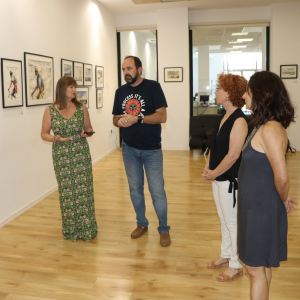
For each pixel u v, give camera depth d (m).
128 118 2.80
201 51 11.24
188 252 2.91
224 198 2.26
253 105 1.62
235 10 7.96
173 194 4.66
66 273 2.57
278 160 1.52
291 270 2.58
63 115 3.02
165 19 7.89
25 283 2.43
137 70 2.91
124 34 9.15
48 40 4.75
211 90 12.96
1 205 3.60
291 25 7.54
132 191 3.19
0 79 3.61
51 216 3.87
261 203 1.62
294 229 3.37
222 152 2.19
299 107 7.74
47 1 4.70
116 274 2.55
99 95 7.08
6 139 3.72
